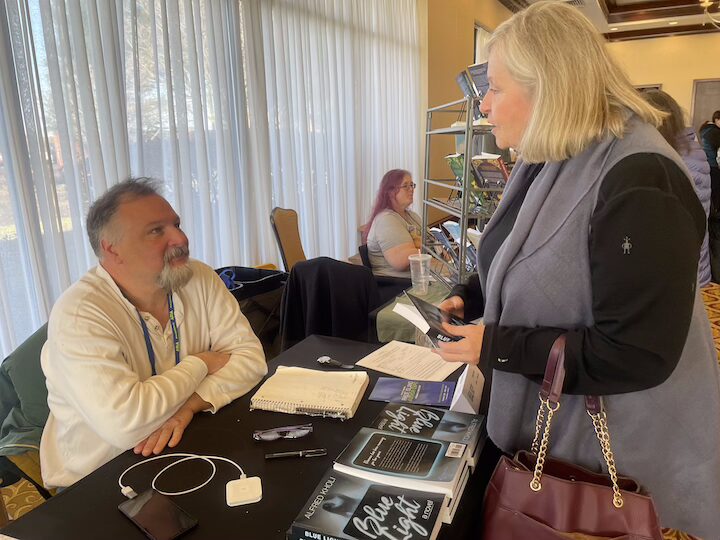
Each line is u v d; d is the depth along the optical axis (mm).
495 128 957
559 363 812
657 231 729
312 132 3793
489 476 1019
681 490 894
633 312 744
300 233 3797
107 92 2186
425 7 5355
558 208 844
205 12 2756
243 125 3051
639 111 810
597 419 856
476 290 1342
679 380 857
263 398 1267
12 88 1848
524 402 958
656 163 769
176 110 2613
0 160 1853
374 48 4629
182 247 1324
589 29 822
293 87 3572
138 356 1319
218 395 1276
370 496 851
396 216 3182
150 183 1348
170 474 1003
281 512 880
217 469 1012
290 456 1041
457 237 2311
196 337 1455
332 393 1264
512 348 859
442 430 1046
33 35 1914
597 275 783
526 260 872
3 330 1901
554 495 826
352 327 2346
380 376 1413
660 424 872
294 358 1547
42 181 1970
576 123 802
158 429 1170
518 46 844
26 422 1423
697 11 8305
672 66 10234
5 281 1901
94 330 1207
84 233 2150
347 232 4344
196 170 2775
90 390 1172
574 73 801
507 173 1908
